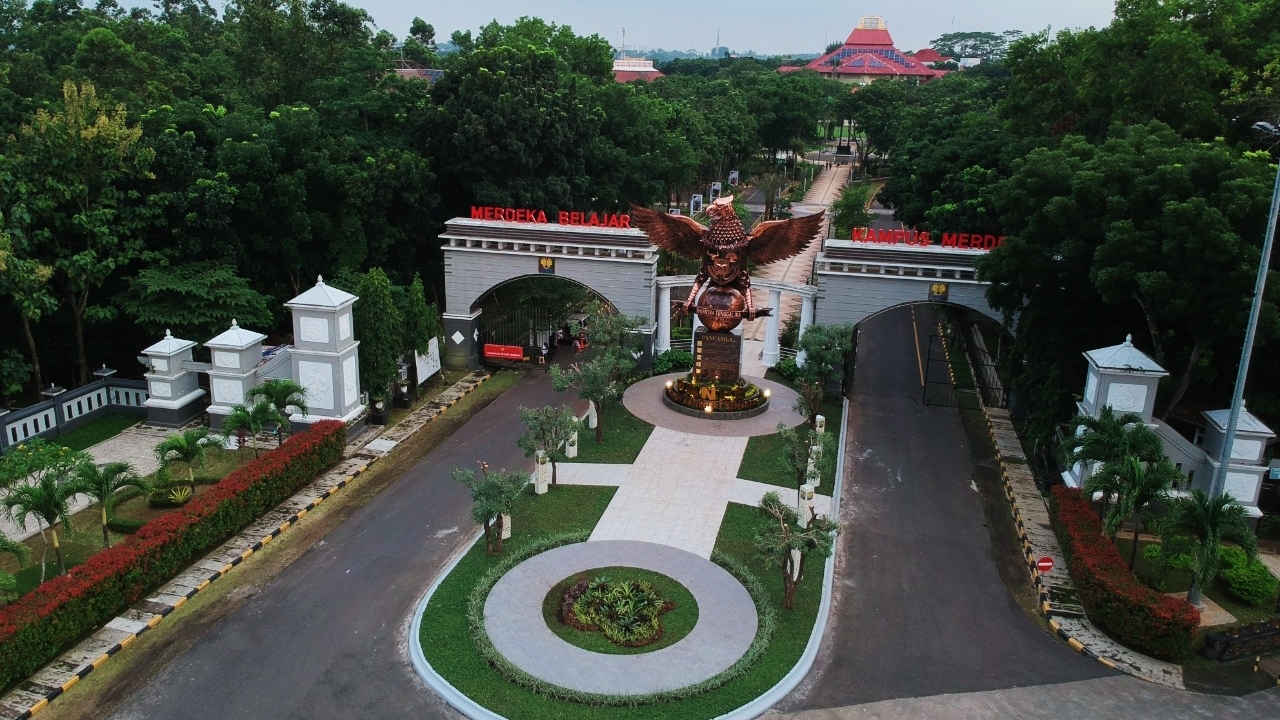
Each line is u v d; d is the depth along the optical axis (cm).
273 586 2125
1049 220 2809
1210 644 1944
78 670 1761
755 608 2047
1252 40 3750
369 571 2206
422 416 3353
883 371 4153
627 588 2061
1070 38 4369
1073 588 2216
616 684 1744
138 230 3350
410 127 4791
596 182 5497
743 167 10006
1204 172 2505
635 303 3825
